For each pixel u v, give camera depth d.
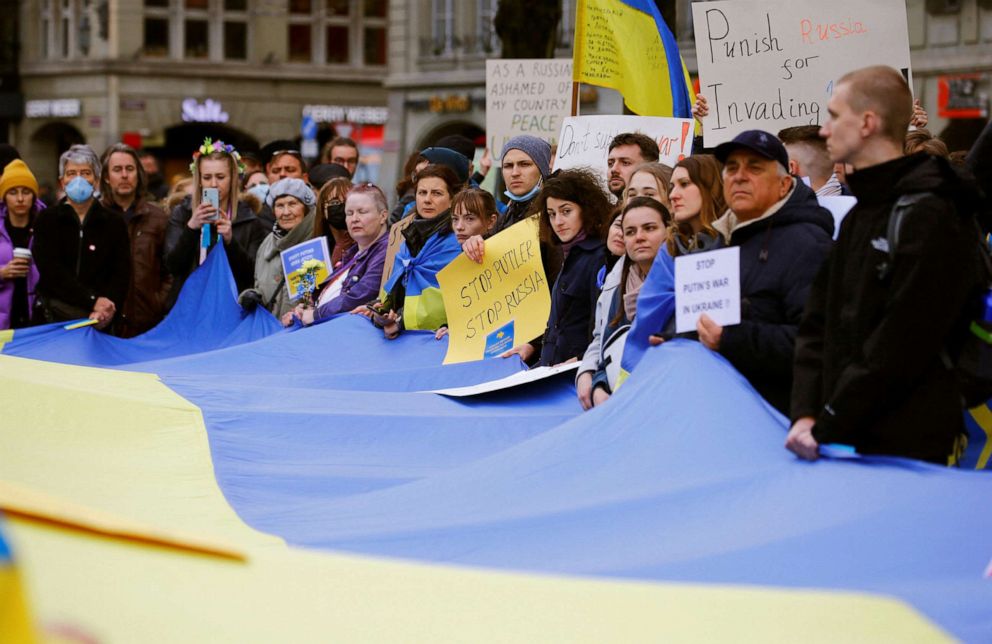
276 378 8.80
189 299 11.52
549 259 8.79
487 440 6.98
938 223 4.70
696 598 3.61
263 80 50.19
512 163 9.13
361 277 10.53
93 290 11.34
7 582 2.20
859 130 4.90
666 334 6.26
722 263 5.54
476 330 8.98
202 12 49.72
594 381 6.85
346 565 3.56
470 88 42.34
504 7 17.56
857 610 3.55
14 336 10.70
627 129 9.59
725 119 8.84
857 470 4.69
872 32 8.67
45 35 50.91
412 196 11.56
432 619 3.33
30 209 11.85
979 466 5.41
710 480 4.82
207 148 12.01
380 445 6.95
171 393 7.64
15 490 3.43
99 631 2.76
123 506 5.61
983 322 4.86
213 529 5.17
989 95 31.78
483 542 4.64
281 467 6.36
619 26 10.02
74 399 7.01
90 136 49.41
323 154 14.83
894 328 4.70
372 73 51.12
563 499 5.02
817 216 5.76
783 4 8.75
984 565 4.23
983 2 31.61
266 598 3.19
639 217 6.80
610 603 3.55
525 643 3.26
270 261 11.49
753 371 5.55
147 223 12.29
